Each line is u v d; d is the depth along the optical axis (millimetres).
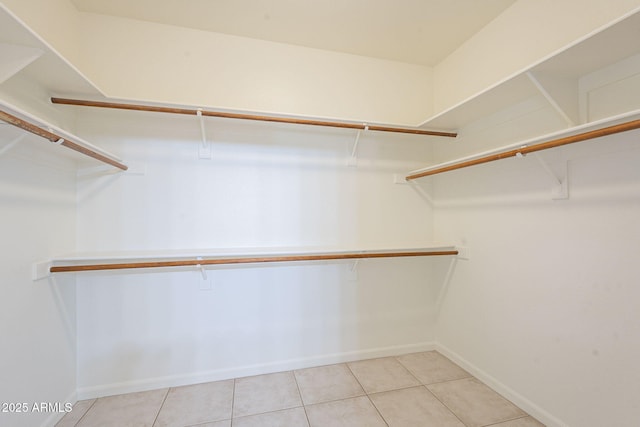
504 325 1806
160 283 1913
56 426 1540
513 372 1741
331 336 2234
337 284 2252
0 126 1064
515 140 1747
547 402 1537
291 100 2152
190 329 1957
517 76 1382
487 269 1942
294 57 2170
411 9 1812
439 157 2436
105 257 1606
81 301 1788
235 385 1936
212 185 2016
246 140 2074
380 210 2375
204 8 1785
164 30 1934
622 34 1050
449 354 2295
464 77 2170
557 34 1530
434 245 2252
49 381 1517
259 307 2082
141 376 1875
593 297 1333
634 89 1194
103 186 1847
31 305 1396
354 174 2314
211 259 1784
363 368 2162
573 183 1419
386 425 1562
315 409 1692
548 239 1541
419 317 2441
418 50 2266
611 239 1267
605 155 1290
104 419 1602
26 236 1370
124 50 1867
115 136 1864
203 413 1655
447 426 1553
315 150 2219
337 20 1905
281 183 2146
